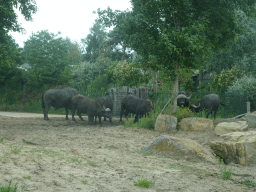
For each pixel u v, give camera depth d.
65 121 14.92
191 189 4.33
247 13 12.88
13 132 10.23
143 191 4.01
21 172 4.24
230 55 24.33
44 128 11.87
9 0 19.06
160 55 12.61
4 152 5.47
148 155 7.38
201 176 5.33
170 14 12.83
